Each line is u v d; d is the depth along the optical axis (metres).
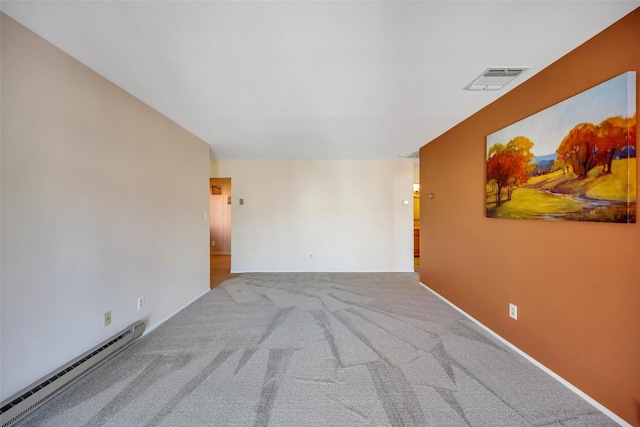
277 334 2.58
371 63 1.89
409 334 2.56
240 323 2.84
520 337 2.20
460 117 2.95
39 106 1.62
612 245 1.51
